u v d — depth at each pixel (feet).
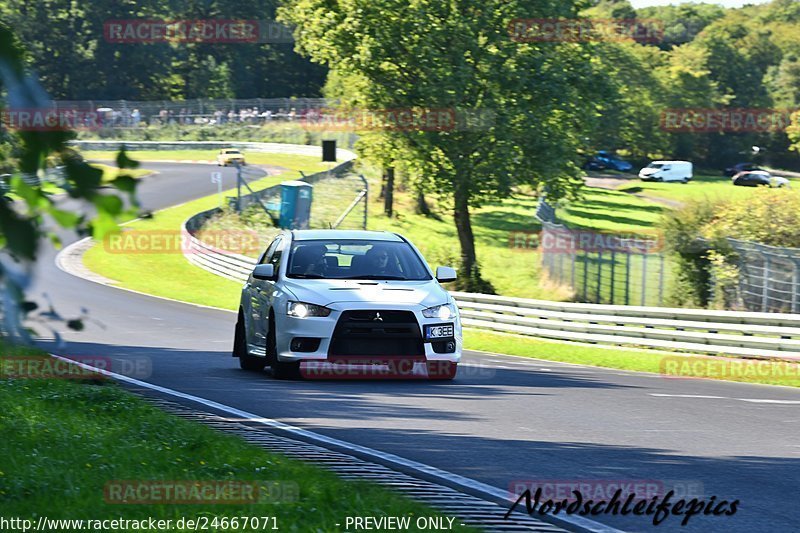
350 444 76.43
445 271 124.67
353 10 391.86
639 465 70.74
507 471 67.51
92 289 312.09
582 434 84.79
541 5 380.17
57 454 61.52
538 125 380.37
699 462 72.79
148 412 82.48
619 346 216.54
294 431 81.10
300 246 126.00
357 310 114.32
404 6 384.27
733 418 99.19
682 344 203.00
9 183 19.07
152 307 268.00
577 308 225.97
